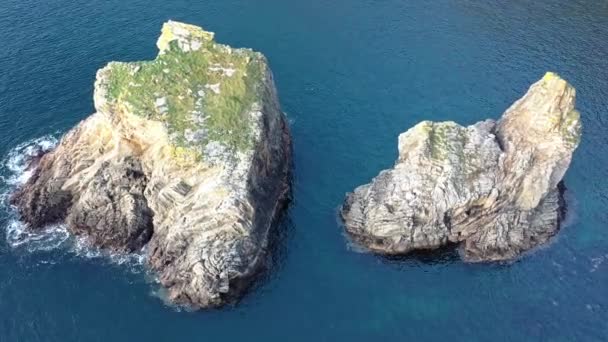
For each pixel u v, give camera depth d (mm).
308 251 80062
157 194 78062
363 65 104188
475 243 79188
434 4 115625
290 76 102250
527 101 80188
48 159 85875
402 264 78750
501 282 76750
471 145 79750
